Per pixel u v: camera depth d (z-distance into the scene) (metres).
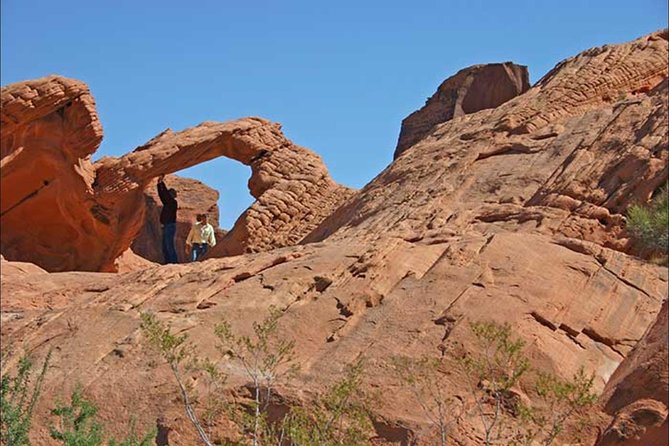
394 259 14.65
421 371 11.70
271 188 27.66
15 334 15.62
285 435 11.52
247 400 12.21
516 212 16.03
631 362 11.02
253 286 14.94
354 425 10.54
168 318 14.52
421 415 11.34
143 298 15.58
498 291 13.20
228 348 13.42
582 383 10.54
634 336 12.73
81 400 12.67
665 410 9.66
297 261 15.55
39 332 15.41
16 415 11.86
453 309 12.95
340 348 12.94
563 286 13.28
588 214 15.39
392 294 13.95
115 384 13.22
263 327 12.70
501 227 15.80
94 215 27.41
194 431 12.17
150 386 12.96
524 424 10.53
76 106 26.27
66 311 15.97
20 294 18.33
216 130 28.06
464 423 11.12
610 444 9.76
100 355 14.15
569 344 12.40
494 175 17.73
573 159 16.95
